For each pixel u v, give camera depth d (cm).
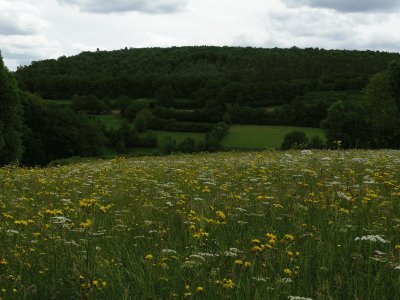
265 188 1060
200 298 469
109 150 10306
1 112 4997
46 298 489
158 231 698
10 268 550
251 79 13012
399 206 834
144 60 17600
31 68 15912
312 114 10650
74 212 816
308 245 622
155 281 513
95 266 534
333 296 471
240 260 542
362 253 606
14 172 1603
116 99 14150
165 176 1433
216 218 773
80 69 16450
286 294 474
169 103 13112
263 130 10600
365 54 16538
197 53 17812
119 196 1065
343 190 951
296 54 17975
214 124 11425
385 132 7338
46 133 7831
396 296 465
